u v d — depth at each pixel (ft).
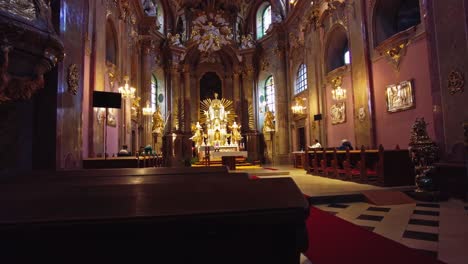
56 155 16.17
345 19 39.65
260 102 70.33
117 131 37.91
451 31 20.95
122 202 4.76
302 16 54.85
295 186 5.59
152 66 62.44
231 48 70.18
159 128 60.13
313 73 50.16
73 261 4.42
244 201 4.93
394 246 10.93
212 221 4.50
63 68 17.24
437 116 22.22
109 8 34.68
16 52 10.62
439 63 22.07
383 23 33.50
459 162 20.11
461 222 14.40
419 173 21.56
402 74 29.50
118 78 38.55
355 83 37.06
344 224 14.51
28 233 4.13
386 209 18.02
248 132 69.15
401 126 29.73
